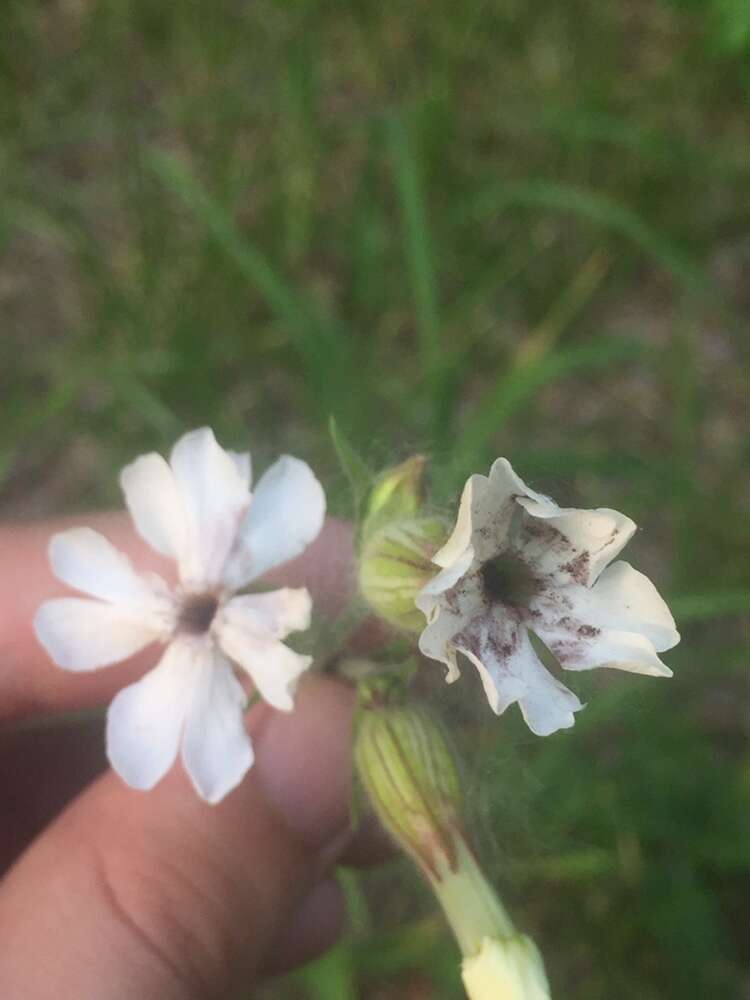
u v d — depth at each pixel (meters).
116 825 0.07
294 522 0.07
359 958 0.12
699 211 0.16
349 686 0.08
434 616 0.06
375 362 0.15
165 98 0.17
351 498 0.09
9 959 0.07
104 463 0.15
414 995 0.13
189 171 0.17
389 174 0.16
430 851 0.06
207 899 0.07
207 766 0.07
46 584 0.09
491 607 0.06
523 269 0.16
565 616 0.06
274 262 0.16
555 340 0.16
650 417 0.16
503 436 0.15
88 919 0.07
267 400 0.15
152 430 0.14
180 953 0.07
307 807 0.08
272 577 0.08
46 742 0.10
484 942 0.06
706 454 0.15
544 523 0.06
